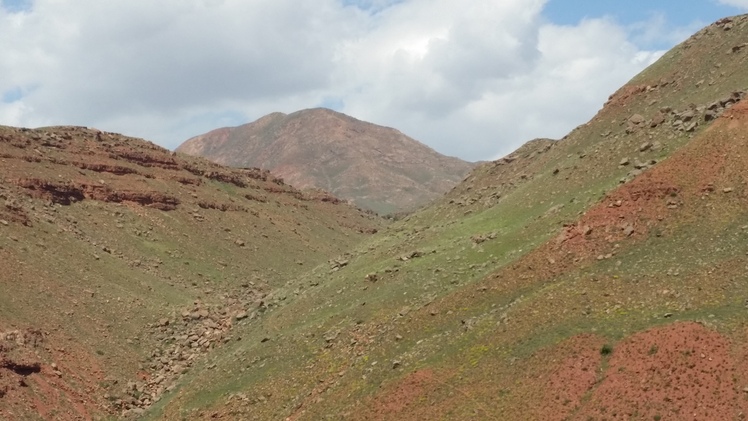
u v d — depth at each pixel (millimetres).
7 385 60594
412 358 52156
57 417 61469
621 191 58188
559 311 49094
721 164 55969
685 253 50281
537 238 62219
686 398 39125
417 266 68938
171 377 72188
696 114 66562
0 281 75688
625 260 52156
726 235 50500
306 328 66250
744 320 41875
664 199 56000
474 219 78688
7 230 87562
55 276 83375
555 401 42125
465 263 65250
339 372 56219
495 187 91812
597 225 56938
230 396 60531
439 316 56625
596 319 47062
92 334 75812
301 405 54750
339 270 81500
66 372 67438
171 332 83188
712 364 40062
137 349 77500
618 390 40781
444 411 45406
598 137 80938
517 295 54656
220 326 83625
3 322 69000
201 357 74688
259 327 73812
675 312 45188
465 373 47625
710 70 76188
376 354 55656
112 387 69125
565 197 69125
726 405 38156
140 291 92000
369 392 50875
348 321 63156
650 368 41125
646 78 85250
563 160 81562
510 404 43469
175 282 101750
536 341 47125
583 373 42844
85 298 82188
